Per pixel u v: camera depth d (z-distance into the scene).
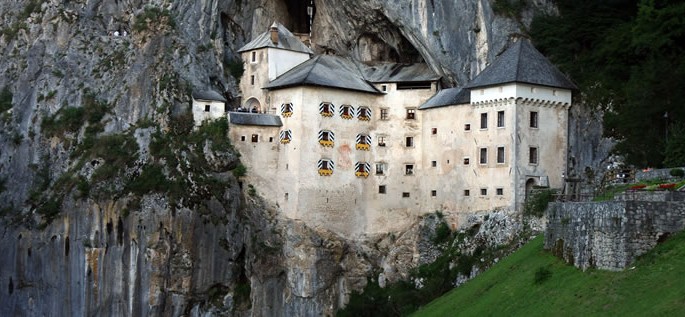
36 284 123.94
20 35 140.75
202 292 116.94
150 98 124.06
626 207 62.81
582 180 104.06
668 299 55.69
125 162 120.06
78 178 122.06
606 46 110.50
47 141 129.75
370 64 127.25
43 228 123.69
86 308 118.94
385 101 121.19
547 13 119.12
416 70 122.75
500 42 116.38
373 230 119.06
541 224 98.56
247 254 117.69
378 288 116.19
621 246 62.97
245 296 117.94
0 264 126.56
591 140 106.88
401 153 119.12
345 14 128.75
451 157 112.81
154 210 116.19
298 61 126.50
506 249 100.12
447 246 110.75
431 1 119.50
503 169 105.62
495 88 106.88
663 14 103.94
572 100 109.06
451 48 118.38
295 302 116.06
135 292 116.25
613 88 107.69
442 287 105.69
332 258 116.62
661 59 101.94
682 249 60.34
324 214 117.00
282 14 138.50
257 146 118.94
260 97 124.81
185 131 120.44
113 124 125.62
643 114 99.31
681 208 62.91
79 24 137.38
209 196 117.00
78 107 129.38
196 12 129.75
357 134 119.50
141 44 129.62
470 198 109.56
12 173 130.88
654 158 96.50
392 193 118.88
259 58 125.81
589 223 67.38
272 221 117.25
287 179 117.62
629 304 58.12
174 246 116.06
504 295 74.75
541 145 106.19
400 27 122.81
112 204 118.12
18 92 136.62
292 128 117.75
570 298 64.19
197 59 126.56
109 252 118.12
